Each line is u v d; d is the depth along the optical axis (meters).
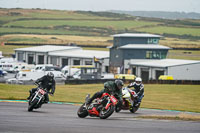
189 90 187.88
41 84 58.00
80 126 41.34
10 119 44.56
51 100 85.12
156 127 43.25
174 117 54.84
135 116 58.09
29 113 53.28
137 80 70.56
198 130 42.16
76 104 80.44
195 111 91.81
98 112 49.72
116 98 50.84
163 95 153.12
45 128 38.47
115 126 42.66
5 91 96.94
